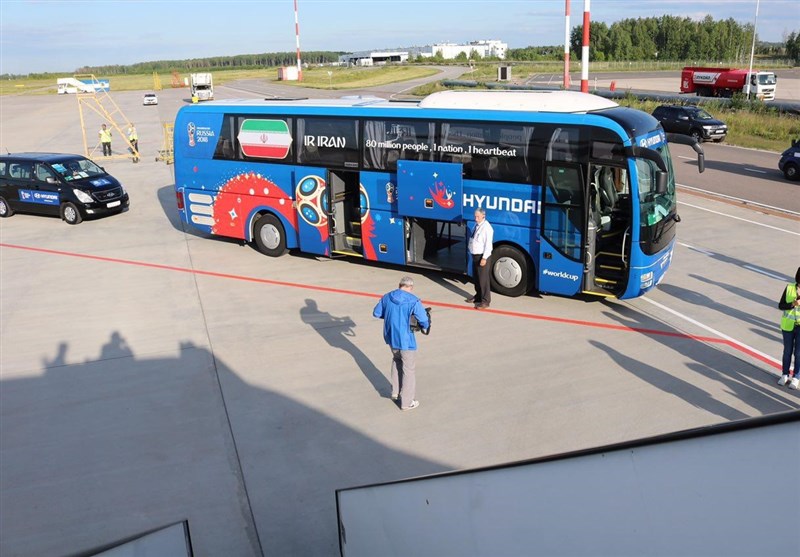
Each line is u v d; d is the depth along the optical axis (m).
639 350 10.95
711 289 13.60
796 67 99.88
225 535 7.09
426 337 11.68
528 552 1.61
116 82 137.00
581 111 12.27
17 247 18.11
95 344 11.84
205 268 15.90
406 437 8.73
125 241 18.44
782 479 1.13
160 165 31.05
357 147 14.48
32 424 9.33
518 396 9.64
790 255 15.70
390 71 117.44
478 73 97.31
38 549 6.98
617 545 1.36
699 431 1.36
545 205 12.39
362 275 15.09
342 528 3.78
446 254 14.74
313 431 8.95
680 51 136.25
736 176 25.98
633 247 11.71
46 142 40.84
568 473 1.62
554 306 12.91
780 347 10.95
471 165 13.08
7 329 12.61
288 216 15.95
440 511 2.20
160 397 9.97
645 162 11.73
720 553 1.15
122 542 2.89
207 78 75.06
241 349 11.48
